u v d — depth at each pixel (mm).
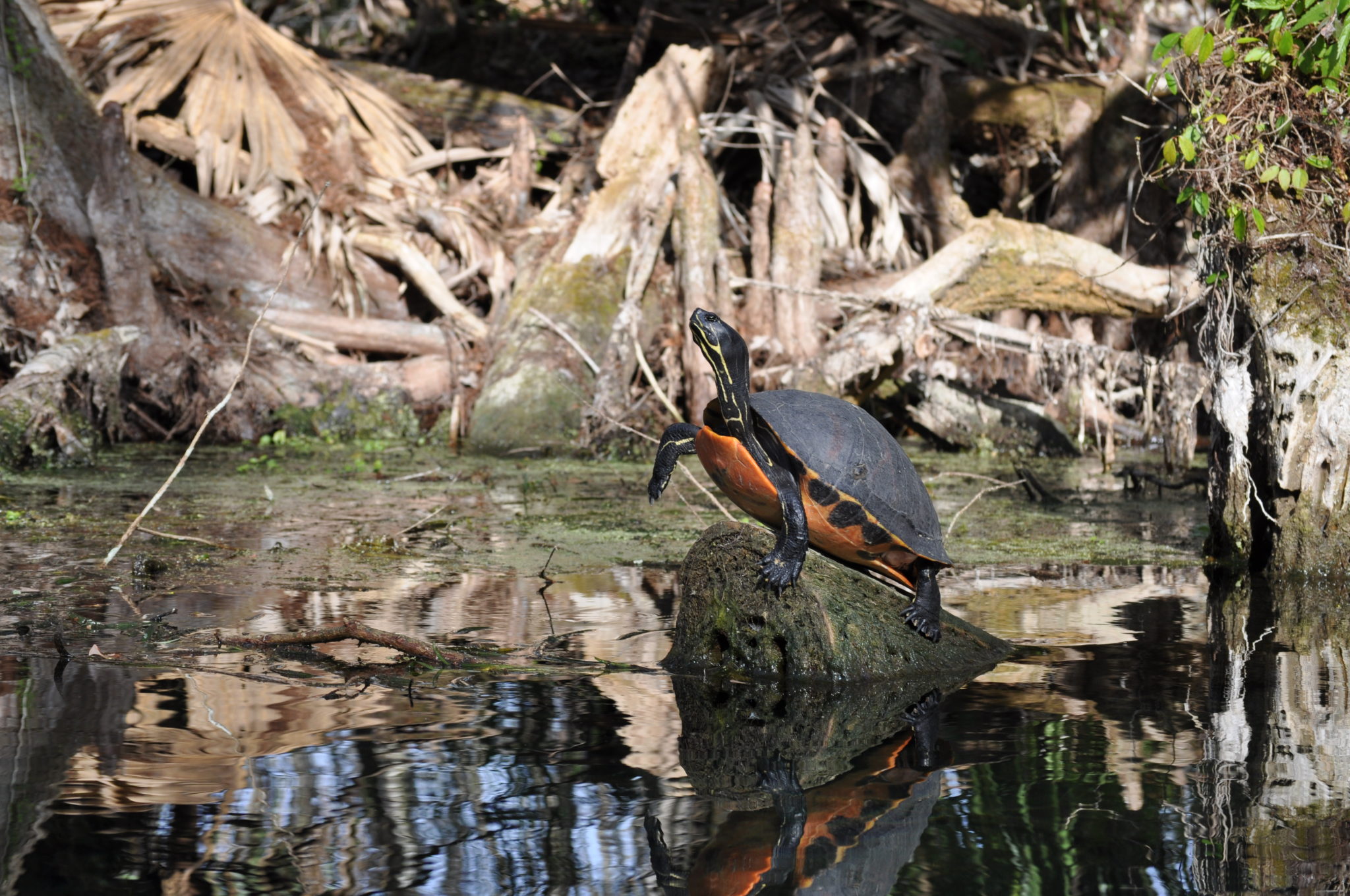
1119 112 14562
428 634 4777
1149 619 5199
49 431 10156
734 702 3967
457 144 16016
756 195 13430
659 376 13164
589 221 13797
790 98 16094
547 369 12422
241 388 12523
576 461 11516
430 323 13977
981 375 14203
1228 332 6328
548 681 4160
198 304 13109
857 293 13297
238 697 3867
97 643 4504
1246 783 3127
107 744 3363
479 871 2594
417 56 18906
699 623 4582
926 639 4539
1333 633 4922
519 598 5512
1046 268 12336
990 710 3852
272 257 13469
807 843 2746
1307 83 5836
